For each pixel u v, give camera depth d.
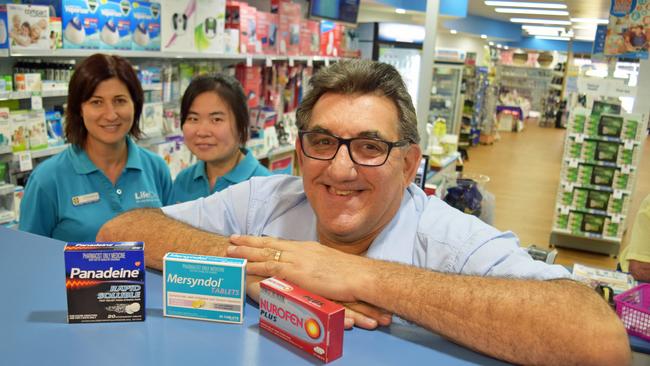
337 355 0.84
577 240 6.23
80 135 2.31
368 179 1.18
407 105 1.21
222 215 1.57
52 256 1.20
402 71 9.73
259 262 1.14
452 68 11.13
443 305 0.96
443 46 13.91
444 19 8.12
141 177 2.47
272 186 1.59
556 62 24.31
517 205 8.09
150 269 1.24
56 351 0.82
